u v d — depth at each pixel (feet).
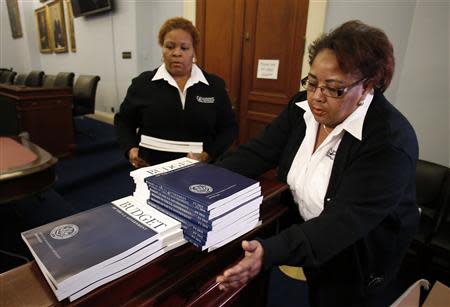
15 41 22.57
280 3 7.95
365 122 2.19
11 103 6.37
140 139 4.53
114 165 9.99
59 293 1.28
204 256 1.93
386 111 2.18
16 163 4.24
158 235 1.64
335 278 2.58
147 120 4.40
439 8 5.36
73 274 1.30
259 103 9.07
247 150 2.94
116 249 1.47
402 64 6.08
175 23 4.09
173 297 1.88
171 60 4.14
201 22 9.69
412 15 5.86
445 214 5.43
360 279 2.47
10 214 6.78
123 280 1.52
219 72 9.68
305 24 7.57
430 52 5.59
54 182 4.67
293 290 5.35
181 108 4.35
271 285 5.44
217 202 1.70
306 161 2.56
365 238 2.33
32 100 8.95
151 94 4.33
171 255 1.83
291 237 1.92
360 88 1.97
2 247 5.63
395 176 1.98
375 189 1.98
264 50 8.56
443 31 5.39
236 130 4.90
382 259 2.49
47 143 9.62
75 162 9.98
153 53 12.49
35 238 1.52
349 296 2.57
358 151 2.16
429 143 5.93
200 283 2.02
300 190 2.61
